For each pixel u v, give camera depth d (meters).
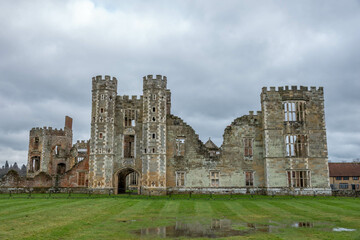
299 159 48.50
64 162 77.62
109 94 50.59
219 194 49.31
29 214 25.09
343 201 37.25
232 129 51.34
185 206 31.73
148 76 50.19
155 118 49.19
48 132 77.56
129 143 54.56
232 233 19.47
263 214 26.81
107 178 48.53
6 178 50.69
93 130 49.84
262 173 50.12
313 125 49.53
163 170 48.22
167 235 18.84
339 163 77.56
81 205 31.12
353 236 18.72
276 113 49.59
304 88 50.28
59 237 17.92
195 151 50.75
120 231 19.72
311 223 22.77
